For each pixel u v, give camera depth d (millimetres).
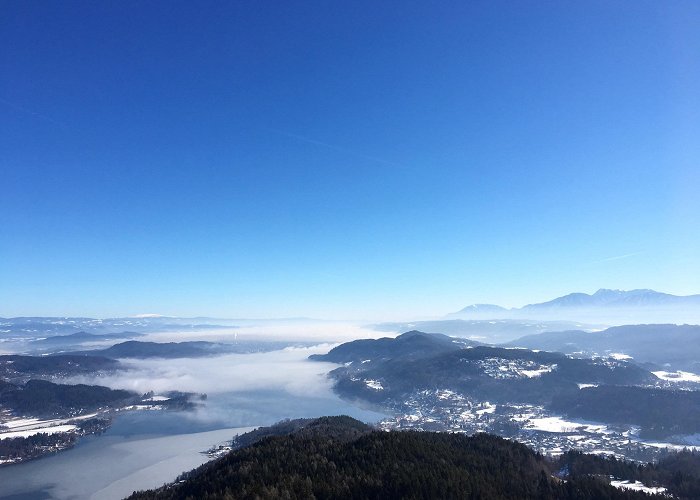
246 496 148250
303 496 146250
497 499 149625
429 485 150875
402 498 141875
